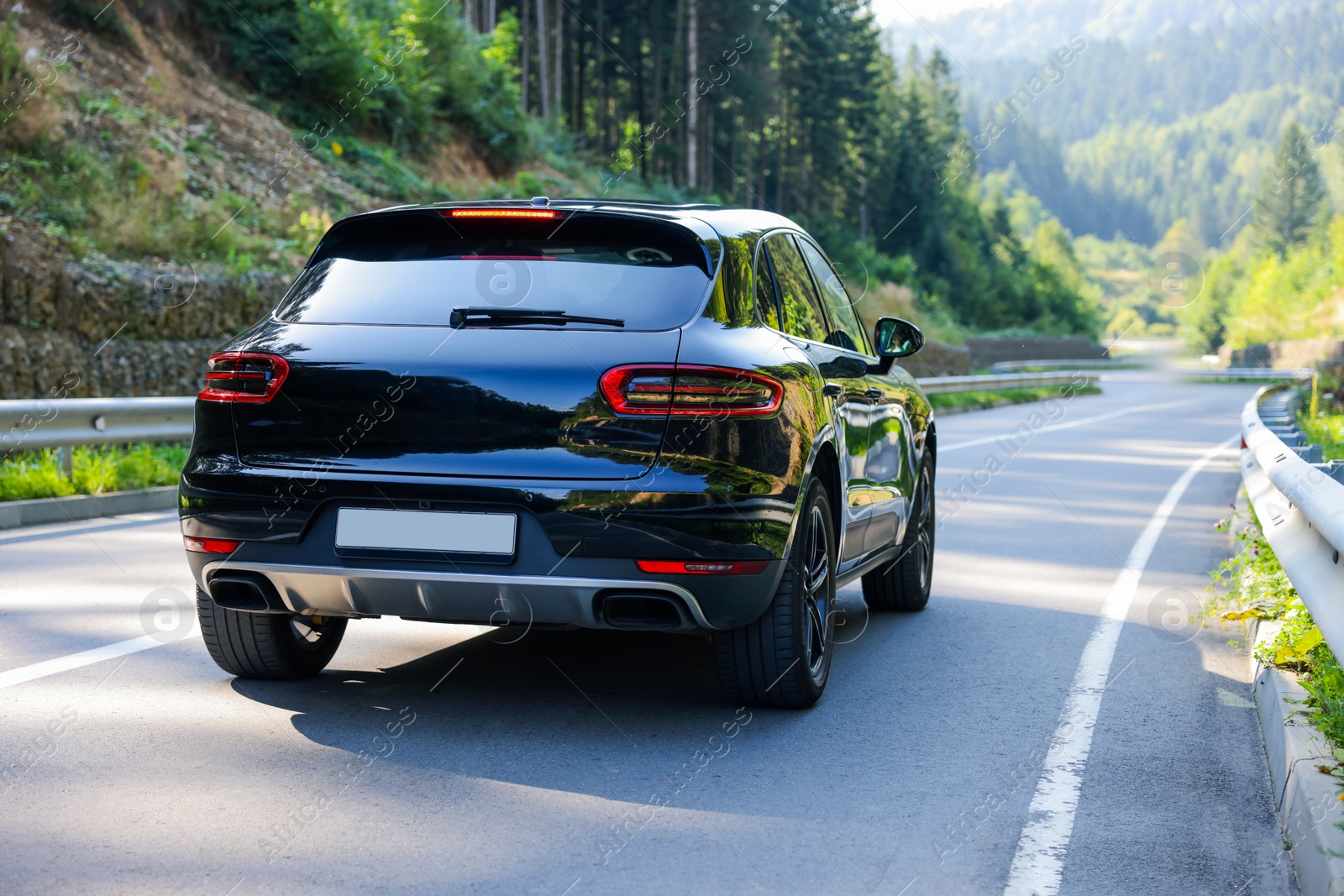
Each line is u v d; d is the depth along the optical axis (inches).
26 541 322.7
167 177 677.9
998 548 343.0
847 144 2910.9
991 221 4301.2
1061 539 360.8
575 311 154.4
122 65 781.3
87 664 192.1
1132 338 5388.8
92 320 515.5
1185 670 206.1
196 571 164.4
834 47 2664.9
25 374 483.8
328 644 189.0
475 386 150.8
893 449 223.0
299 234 717.9
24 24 727.1
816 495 169.9
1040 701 185.2
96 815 128.9
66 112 667.4
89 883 111.0
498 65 1333.7
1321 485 181.2
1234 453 700.0
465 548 150.1
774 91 2559.1
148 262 574.6
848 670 203.0
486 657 202.8
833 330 204.5
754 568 152.3
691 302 156.6
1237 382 2181.3
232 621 174.6
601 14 2337.6
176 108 795.4
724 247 166.1
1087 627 240.2
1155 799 142.7
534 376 150.1
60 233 537.0
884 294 1701.5
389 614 158.2
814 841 127.5
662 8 2327.8
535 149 1437.0
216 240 637.3
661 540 147.2
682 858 121.7
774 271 181.8
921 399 252.5
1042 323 3732.8
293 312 163.6
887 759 155.4
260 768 145.3
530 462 149.3
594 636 221.1
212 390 160.7
